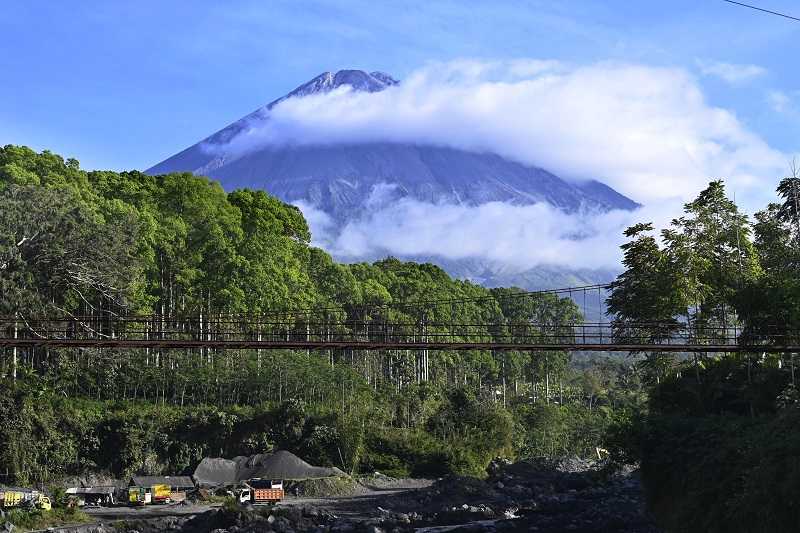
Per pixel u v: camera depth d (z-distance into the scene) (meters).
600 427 154.00
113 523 74.56
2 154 116.50
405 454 122.75
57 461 100.81
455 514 76.75
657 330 83.00
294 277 133.62
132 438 106.62
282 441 114.75
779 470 42.06
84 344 75.31
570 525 64.69
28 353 111.81
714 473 49.34
